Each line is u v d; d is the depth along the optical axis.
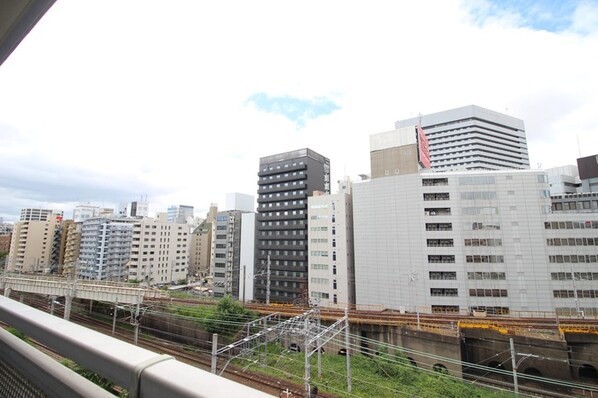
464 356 23.86
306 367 15.45
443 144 88.69
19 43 2.06
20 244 73.75
